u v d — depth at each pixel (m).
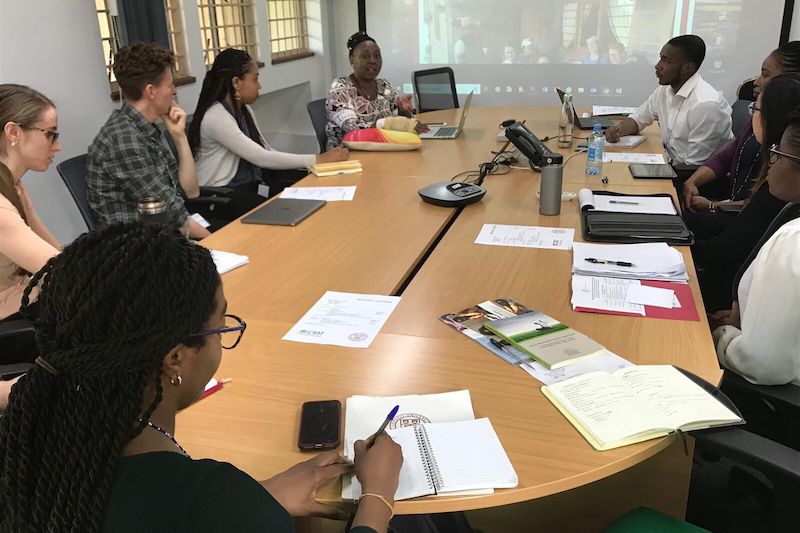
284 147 5.82
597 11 5.01
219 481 0.73
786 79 2.01
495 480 1.01
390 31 5.55
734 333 1.55
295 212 2.39
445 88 4.86
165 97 2.60
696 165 3.64
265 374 1.33
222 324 0.84
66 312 0.71
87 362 0.70
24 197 2.22
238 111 3.37
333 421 1.15
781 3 4.62
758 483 1.82
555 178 2.26
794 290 1.31
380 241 2.11
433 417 1.17
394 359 1.38
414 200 2.54
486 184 2.74
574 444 1.10
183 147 2.99
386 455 1.00
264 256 2.00
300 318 1.58
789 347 1.35
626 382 1.25
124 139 2.49
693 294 1.67
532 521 1.61
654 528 1.25
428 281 1.78
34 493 0.72
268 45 4.96
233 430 1.16
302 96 5.68
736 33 4.78
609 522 1.57
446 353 1.40
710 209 3.00
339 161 3.14
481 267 1.87
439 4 5.34
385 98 4.11
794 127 1.57
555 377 1.30
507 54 5.32
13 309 1.95
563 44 5.17
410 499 0.99
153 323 0.72
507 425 1.15
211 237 2.19
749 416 1.51
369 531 0.89
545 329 1.47
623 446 1.09
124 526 0.68
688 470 1.47
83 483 0.70
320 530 1.25
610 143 3.46
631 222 2.11
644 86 5.09
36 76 2.96
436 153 3.31
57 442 0.72
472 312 1.59
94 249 0.73
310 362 1.38
